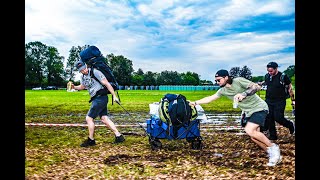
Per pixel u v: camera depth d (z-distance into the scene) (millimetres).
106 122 6992
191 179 4418
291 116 12578
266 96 7219
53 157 5668
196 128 6145
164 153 5961
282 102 7051
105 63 6844
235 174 4621
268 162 5211
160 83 62250
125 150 6246
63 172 4797
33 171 4812
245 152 5980
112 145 6746
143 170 4863
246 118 5395
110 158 5598
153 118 6199
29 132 8250
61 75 68688
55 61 68812
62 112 14117
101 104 6699
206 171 4785
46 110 14961
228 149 6246
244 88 5141
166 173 4723
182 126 6023
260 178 4418
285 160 5301
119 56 62594
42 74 68812
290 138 7324
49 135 7922
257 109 5117
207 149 6281
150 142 6316
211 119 11508
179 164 5195
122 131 8688
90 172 4781
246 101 5133
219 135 7887
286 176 4492
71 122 10750
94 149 6352
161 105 5992
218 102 20922
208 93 33406
